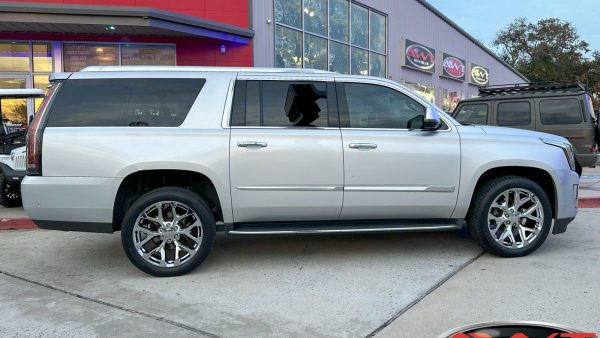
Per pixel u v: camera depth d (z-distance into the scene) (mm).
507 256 5168
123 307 3932
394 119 5039
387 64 18953
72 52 11789
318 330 3486
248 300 4070
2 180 7906
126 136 4531
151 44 12008
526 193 5129
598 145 9062
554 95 9125
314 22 15227
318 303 3992
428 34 21891
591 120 8922
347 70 16859
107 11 10188
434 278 4566
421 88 21438
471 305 3889
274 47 13539
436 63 22625
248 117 4785
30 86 11773
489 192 5035
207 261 5188
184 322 3637
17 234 6480
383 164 4867
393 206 4945
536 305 3861
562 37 54031
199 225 4668
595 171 14953
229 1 12406
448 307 3861
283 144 4727
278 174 4723
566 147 5324
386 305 3930
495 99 9703
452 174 4980
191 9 12070
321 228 4883
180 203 4609
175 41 12125
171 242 4691
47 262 5191
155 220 4637
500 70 31328
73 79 4695
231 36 12211
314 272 4785
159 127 4621
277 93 4879
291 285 4426
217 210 4895
